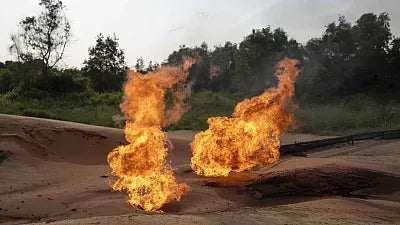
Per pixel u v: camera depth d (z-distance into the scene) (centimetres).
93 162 1548
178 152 1748
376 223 738
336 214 812
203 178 1225
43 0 4075
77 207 913
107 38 4916
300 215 791
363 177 1152
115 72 4925
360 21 4794
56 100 3609
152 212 873
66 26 4188
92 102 3650
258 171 1370
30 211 885
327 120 3102
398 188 1095
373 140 2175
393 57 4588
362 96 3959
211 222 693
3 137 1577
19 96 3603
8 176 1255
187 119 3141
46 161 1494
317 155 1827
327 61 4594
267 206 959
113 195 1021
